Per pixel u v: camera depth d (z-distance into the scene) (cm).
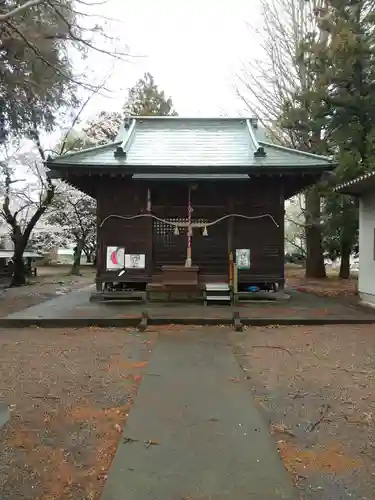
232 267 1244
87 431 388
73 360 645
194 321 941
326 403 461
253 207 1312
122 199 1312
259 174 1216
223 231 1328
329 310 1094
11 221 2141
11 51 812
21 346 744
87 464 327
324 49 1584
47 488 293
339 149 1617
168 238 1334
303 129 1786
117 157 1252
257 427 392
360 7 1595
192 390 500
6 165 1902
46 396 483
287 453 344
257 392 498
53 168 1192
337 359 647
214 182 1301
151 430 384
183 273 1228
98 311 1063
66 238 3275
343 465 325
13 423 405
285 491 286
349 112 1588
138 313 1026
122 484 293
